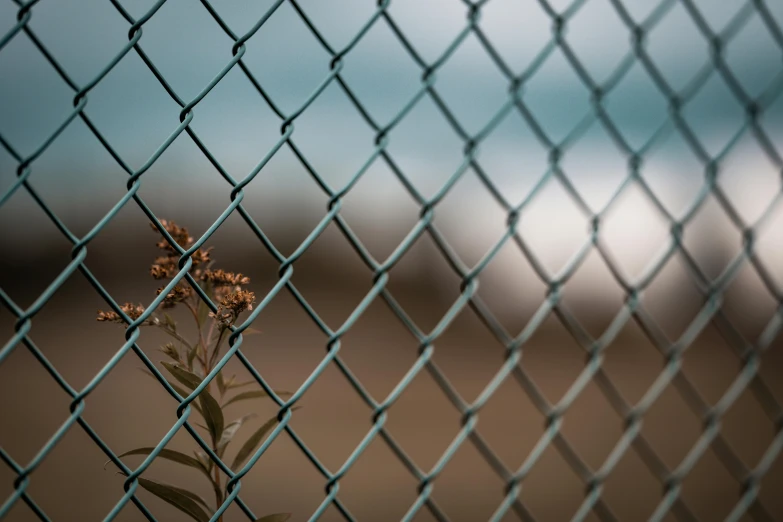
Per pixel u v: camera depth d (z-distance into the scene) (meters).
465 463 5.50
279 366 6.22
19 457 4.60
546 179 1.35
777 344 4.92
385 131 1.17
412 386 7.15
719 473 5.22
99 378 0.94
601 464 5.46
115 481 4.17
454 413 6.64
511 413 6.65
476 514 4.61
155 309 0.98
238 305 1.03
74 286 3.29
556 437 1.45
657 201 1.49
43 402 5.29
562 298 1.41
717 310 1.61
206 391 1.04
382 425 1.21
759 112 1.59
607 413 6.69
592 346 1.47
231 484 1.05
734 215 1.59
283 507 4.43
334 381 6.81
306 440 5.58
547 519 4.54
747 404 6.82
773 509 4.49
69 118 0.91
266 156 1.04
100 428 4.82
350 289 4.52
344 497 4.74
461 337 7.93
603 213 1.43
